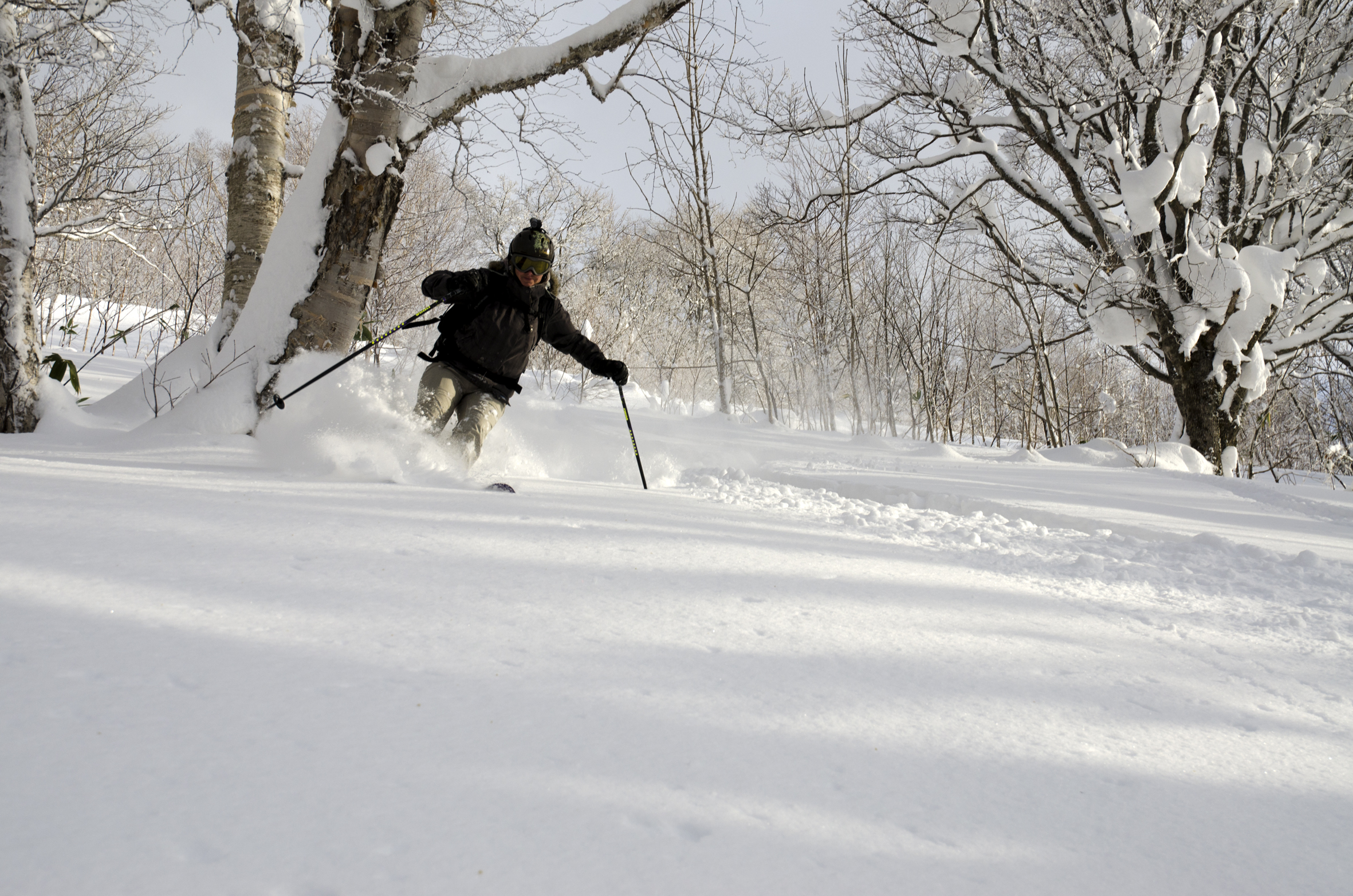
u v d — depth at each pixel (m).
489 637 1.49
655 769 1.03
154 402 6.08
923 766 1.13
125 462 3.97
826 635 1.74
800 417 14.59
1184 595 2.67
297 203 5.59
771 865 0.83
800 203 14.49
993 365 13.89
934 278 15.46
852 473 6.20
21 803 0.81
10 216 5.50
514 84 5.73
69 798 0.82
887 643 1.73
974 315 17.50
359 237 5.52
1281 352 12.64
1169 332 11.34
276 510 2.59
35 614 1.38
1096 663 1.76
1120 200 11.42
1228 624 2.29
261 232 6.43
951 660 1.66
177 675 1.18
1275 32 10.64
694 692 1.31
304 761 0.95
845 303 14.09
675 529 2.91
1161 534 4.02
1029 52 10.46
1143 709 1.49
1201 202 11.91
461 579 1.90
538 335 4.80
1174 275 11.16
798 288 14.62
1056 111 11.25
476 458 4.55
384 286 10.62
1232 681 1.74
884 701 1.37
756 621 1.79
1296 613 2.43
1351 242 12.41
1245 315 11.20
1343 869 0.97
